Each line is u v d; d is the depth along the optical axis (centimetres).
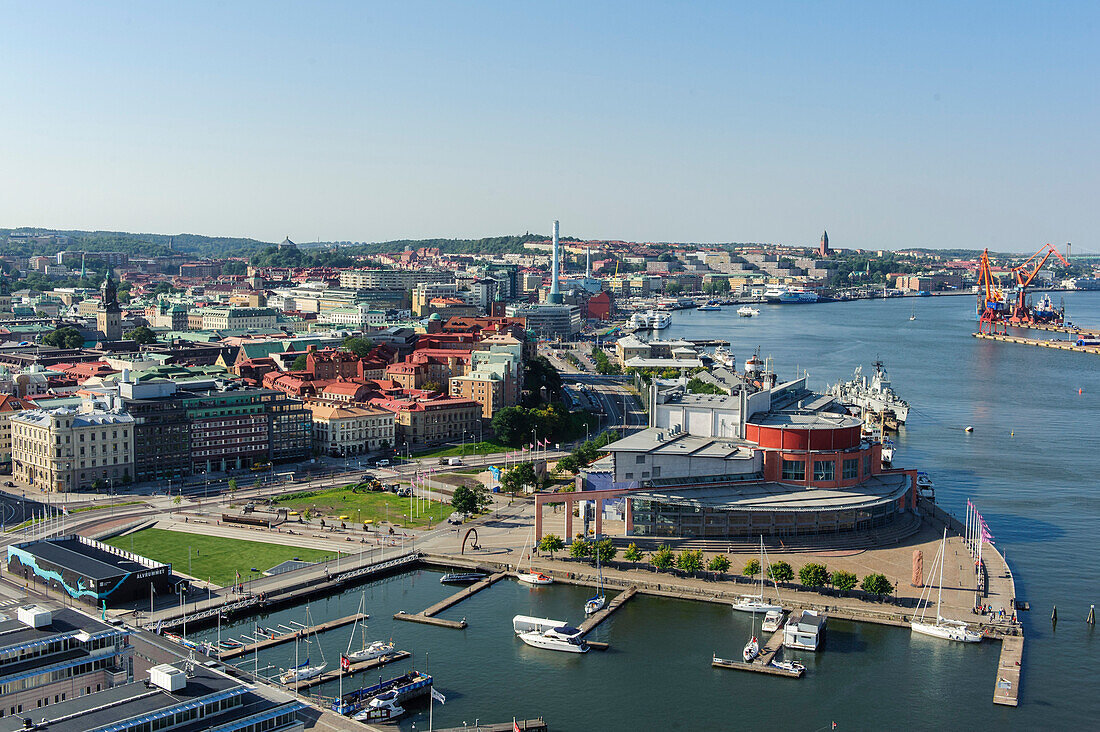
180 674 18700
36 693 19675
